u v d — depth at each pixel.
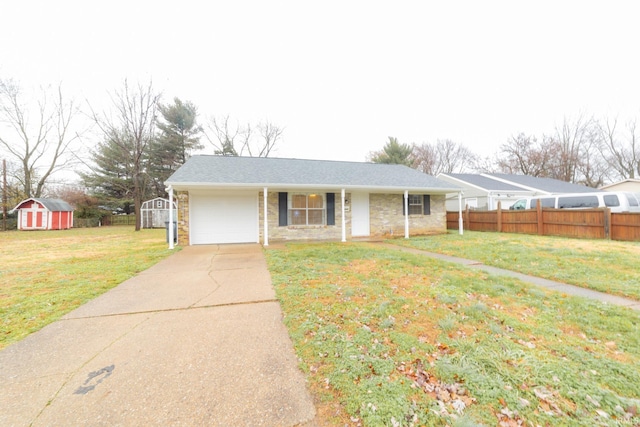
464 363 2.31
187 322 3.30
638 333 2.86
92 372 2.30
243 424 1.73
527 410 1.80
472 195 18.59
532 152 29.47
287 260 6.79
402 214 12.76
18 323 3.30
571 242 8.93
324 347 2.63
